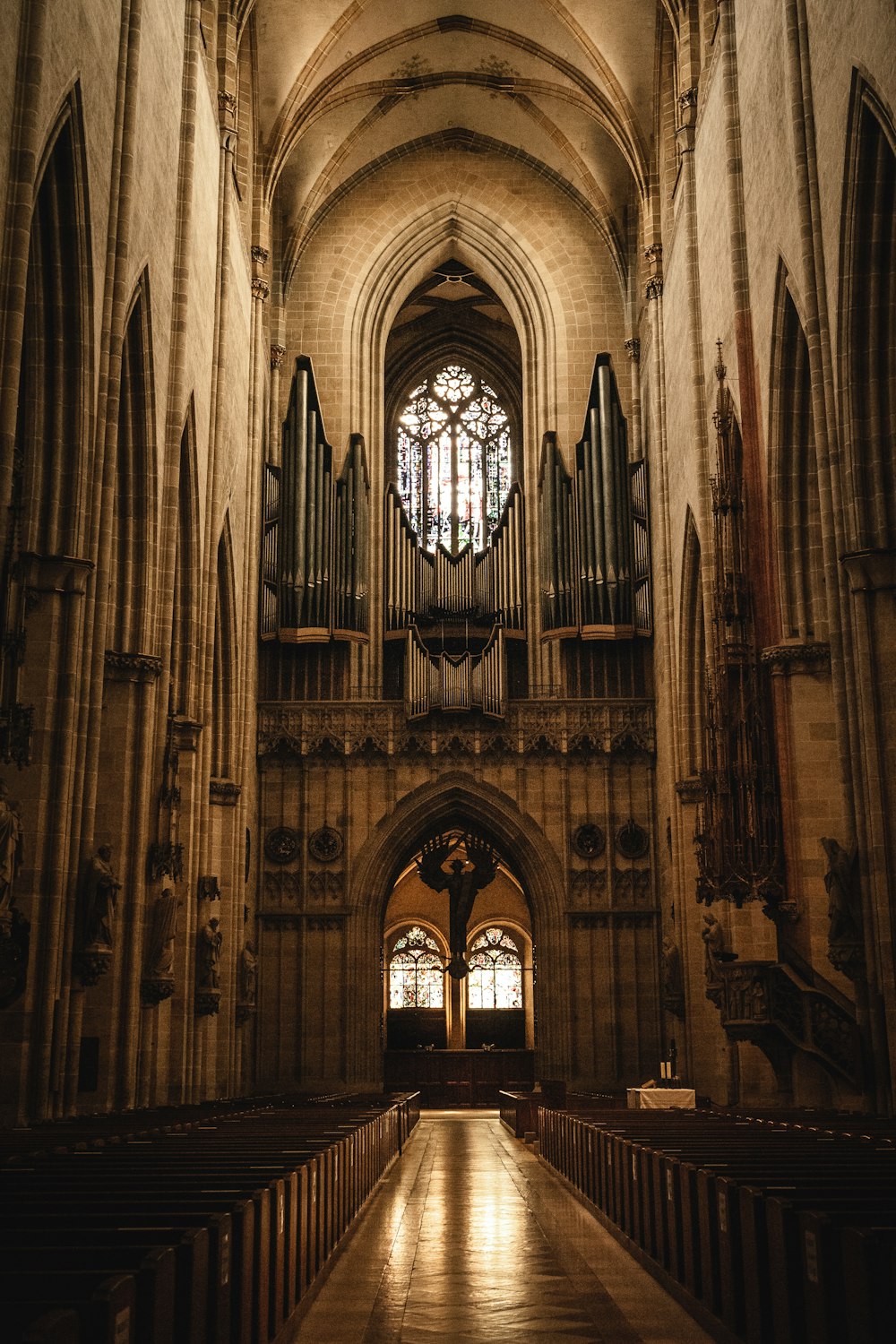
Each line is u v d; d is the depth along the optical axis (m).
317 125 40.22
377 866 36.91
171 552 23.84
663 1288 9.45
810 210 20.42
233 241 31.89
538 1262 10.82
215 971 27.97
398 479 46.81
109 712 22.61
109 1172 8.12
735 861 21.91
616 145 39.41
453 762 37.38
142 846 22.27
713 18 28.95
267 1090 35.50
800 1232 6.02
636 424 39.94
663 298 35.81
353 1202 13.26
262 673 38.44
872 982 18.25
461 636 39.94
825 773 22.88
